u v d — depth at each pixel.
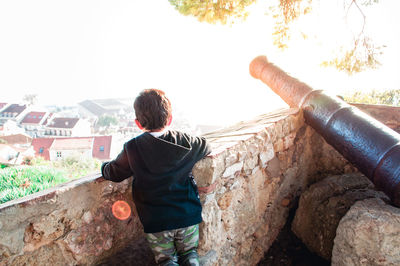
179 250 1.32
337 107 2.42
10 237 1.07
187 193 1.27
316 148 3.23
